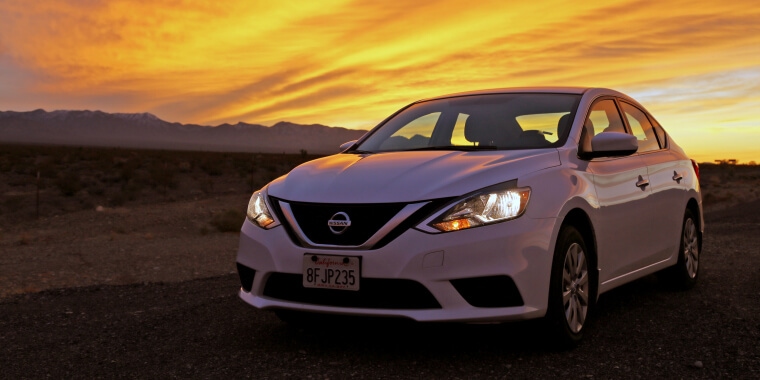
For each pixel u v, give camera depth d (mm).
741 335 4730
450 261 3932
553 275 4211
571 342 4363
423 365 4090
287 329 5105
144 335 5098
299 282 4242
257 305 4398
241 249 4621
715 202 26453
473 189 4055
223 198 25047
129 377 4035
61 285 7934
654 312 5535
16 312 6082
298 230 4246
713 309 5609
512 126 5145
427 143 5277
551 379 3801
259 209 4590
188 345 4738
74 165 42219
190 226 17469
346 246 4078
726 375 3846
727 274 7430
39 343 4953
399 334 4832
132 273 8797
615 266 5082
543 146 4836
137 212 20094
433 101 5906
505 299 4012
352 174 4434
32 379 4070
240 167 44438
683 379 3785
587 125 5172
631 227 5301
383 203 4055
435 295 3932
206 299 6461
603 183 4930
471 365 4074
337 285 4082
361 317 4066
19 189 27547
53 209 21797
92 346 4812
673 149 6582
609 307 5750
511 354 4297
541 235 4121
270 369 4078
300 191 4414
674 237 6148
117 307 6223
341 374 3939
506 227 4012
